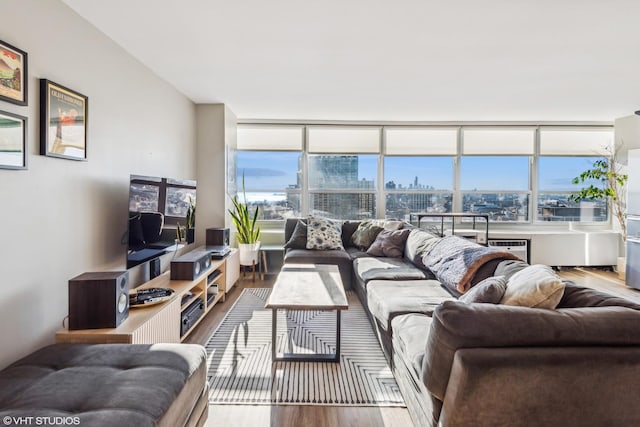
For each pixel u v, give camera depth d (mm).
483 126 5508
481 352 1199
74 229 2197
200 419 1624
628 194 4430
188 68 3238
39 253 1906
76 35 2215
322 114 5062
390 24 2389
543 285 1506
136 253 2529
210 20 2338
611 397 1204
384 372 2273
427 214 4965
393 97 4160
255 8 2188
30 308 1845
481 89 3828
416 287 2801
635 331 1237
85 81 2311
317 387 2096
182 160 4074
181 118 4031
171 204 3104
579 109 4695
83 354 1547
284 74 3396
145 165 3174
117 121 2701
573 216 5660
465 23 2373
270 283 4469
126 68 2836
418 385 1611
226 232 4098
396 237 4211
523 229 5629
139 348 1619
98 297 1868
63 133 2070
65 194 2115
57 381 1315
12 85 1713
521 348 1218
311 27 2432
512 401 1191
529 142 5531
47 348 1613
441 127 5504
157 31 2492
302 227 4754
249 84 3705
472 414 1207
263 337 2809
